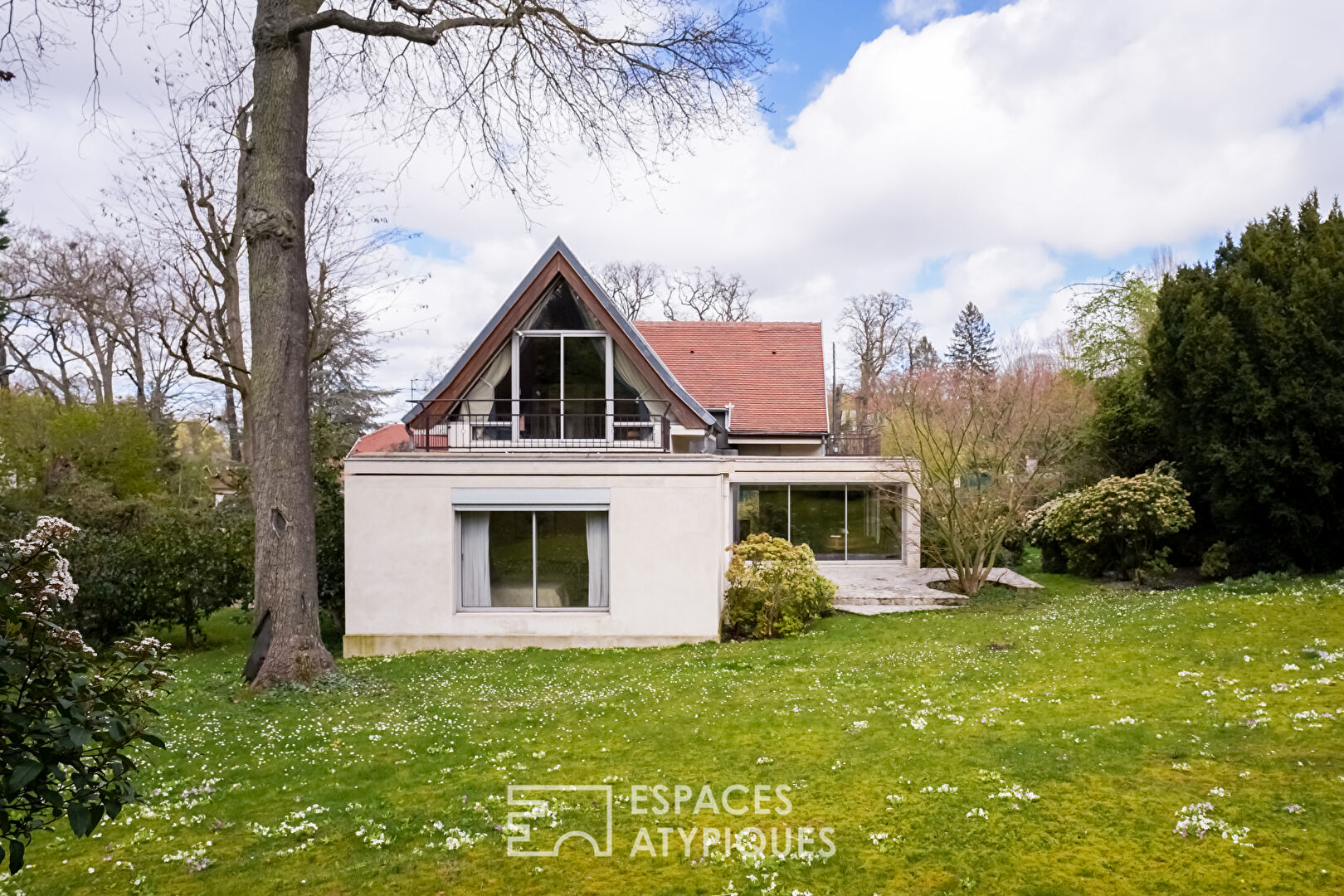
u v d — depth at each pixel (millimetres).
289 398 13141
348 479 16609
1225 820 6422
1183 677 10758
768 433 29281
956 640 14930
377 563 16625
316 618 13336
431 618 16625
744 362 31391
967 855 6133
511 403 18969
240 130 19312
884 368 56844
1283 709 8977
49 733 3744
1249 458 17422
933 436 22047
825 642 15719
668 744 9195
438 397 18719
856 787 7609
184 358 22578
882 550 27078
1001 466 21016
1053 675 11500
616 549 16625
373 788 8055
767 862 6160
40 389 32312
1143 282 34844
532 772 8375
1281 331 16875
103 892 5984
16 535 15477
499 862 6328
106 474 28453
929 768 7992
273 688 12586
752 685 11969
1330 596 14391
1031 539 25891
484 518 16875
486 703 11555
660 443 18625
